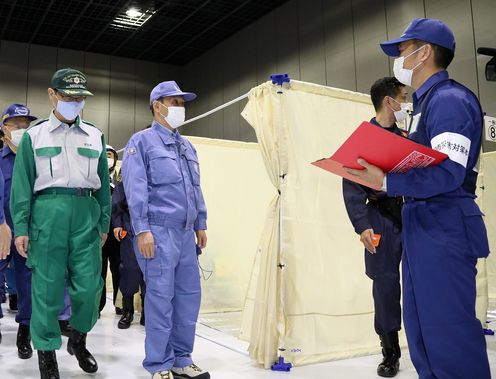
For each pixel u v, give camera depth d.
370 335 2.79
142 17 7.91
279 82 2.66
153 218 2.14
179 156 2.30
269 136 2.64
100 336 3.28
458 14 5.04
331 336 2.63
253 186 4.80
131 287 3.53
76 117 2.25
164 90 2.27
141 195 2.10
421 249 1.26
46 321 2.10
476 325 1.22
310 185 2.69
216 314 4.32
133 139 2.20
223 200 4.61
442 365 1.22
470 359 1.20
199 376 2.22
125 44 8.97
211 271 4.47
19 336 2.68
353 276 2.77
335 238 2.74
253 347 2.55
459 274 1.22
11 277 4.09
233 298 4.51
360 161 1.27
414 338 1.30
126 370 2.46
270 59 7.78
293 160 2.65
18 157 2.16
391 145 1.18
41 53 8.77
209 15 7.93
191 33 8.62
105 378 2.32
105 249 3.78
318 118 2.78
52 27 8.14
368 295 2.82
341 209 2.79
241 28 8.48
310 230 2.64
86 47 9.02
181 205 2.19
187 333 2.25
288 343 2.48
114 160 4.04
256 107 2.70
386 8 5.86
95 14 7.75
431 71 1.39
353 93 2.95
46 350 2.10
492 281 4.87
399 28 5.68
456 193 1.26
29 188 2.16
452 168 1.17
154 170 2.18
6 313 4.13
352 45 6.30
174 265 2.15
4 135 2.90
